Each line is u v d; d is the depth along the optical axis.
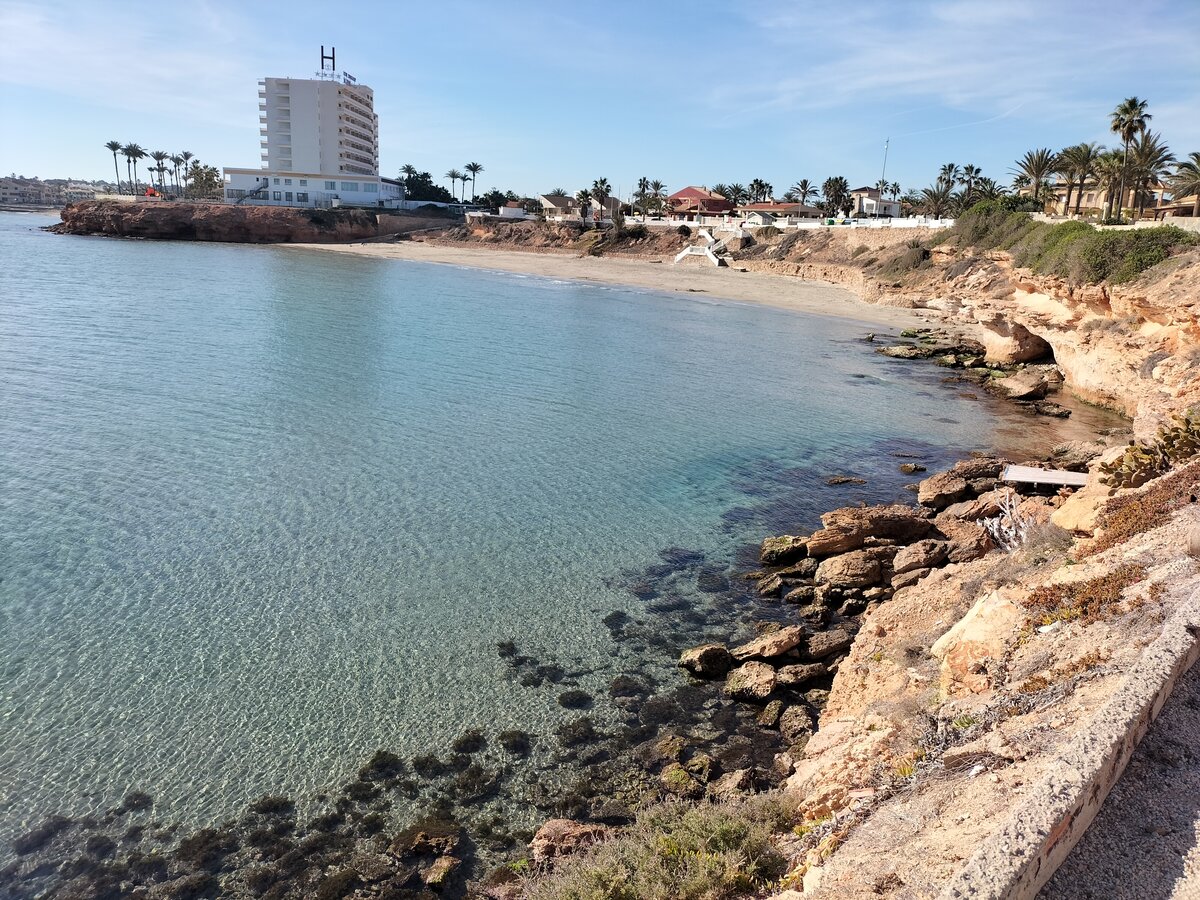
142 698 17.62
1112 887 6.58
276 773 15.88
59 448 32.28
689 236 145.38
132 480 29.50
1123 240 47.72
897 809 8.73
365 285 97.19
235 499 28.41
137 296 75.62
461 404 43.56
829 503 31.95
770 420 44.12
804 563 25.98
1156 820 7.32
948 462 37.62
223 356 51.38
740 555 27.11
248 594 22.17
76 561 23.23
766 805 12.28
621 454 36.81
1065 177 92.75
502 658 20.25
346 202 179.62
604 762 16.81
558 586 24.09
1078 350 51.06
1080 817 7.05
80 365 46.22
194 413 38.38
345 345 58.00
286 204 174.75
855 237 116.25
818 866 8.48
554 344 64.38
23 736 16.23
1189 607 10.20
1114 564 13.53
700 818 11.71
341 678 18.88
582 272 127.19
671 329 75.44
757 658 20.50
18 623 19.97
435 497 30.08
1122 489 20.77
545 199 187.00
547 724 17.91
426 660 19.88
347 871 13.77
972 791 8.30
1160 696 8.77
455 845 14.38
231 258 123.56
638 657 20.78
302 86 176.38
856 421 44.75
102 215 156.50
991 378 56.00
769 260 126.00
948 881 6.20
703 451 37.94
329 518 27.50
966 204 111.88
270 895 13.30
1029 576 16.44
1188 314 39.28
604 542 27.36
